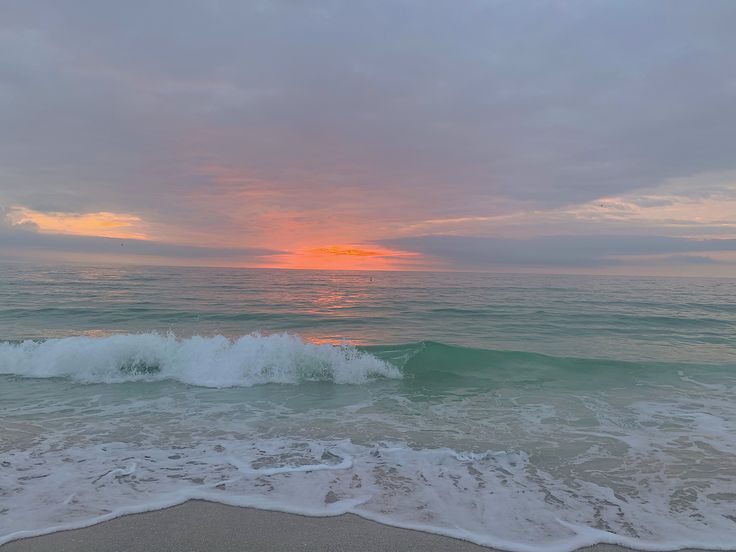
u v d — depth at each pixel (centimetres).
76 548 300
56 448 496
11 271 4981
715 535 333
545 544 317
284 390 801
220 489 395
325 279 5538
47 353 908
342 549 305
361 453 493
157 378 853
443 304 2514
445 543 316
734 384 860
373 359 938
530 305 2481
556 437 559
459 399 751
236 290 3309
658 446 528
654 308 2383
